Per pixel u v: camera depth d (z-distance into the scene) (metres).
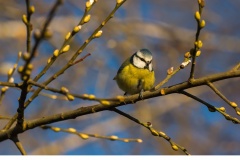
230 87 16.22
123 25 15.97
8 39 14.98
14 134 5.96
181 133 15.43
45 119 5.97
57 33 14.62
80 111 6.05
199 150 15.33
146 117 14.81
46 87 5.11
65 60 14.45
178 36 16.27
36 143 13.70
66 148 13.77
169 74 6.14
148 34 16.11
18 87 5.33
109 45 15.10
